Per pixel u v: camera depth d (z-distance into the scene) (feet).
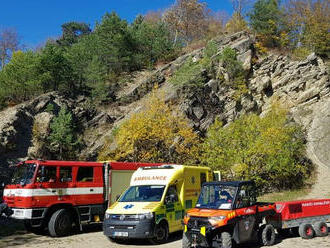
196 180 46.19
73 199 44.73
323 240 37.68
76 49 126.93
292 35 159.02
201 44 158.92
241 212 32.07
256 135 79.82
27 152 80.43
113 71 135.33
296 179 91.45
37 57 104.68
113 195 49.24
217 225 29.96
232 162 76.38
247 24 167.43
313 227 39.91
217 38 146.10
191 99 101.55
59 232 42.42
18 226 50.52
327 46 147.64
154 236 36.29
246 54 125.80
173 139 84.33
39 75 100.37
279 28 160.35
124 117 100.94
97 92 111.24
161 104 88.02
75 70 116.26
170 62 140.15
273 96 124.98
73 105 100.32
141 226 35.42
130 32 147.43
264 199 76.69
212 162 77.51
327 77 126.72
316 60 130.52
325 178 92.94
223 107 109.70
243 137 78.59
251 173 78.38
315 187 87.20
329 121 116.78
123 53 138.41
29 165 43.16
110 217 37.35
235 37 139.54
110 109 109.19
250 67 124.26
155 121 83.97
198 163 84.79
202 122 100.48
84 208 46.16
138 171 44.39
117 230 36.27
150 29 155.53
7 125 81.20
